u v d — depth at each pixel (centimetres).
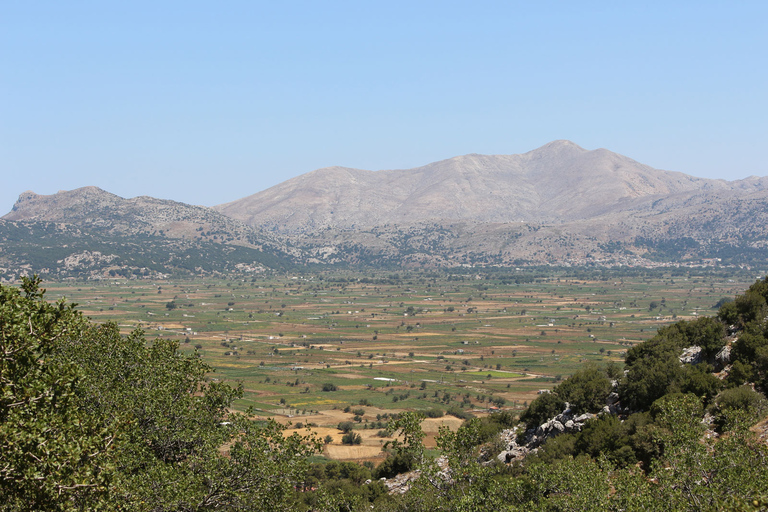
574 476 3662
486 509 3694
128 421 3041
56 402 2794
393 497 5425
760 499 2477
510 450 6025
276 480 3909
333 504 4700
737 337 5684
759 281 6581
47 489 2542
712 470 3206
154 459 3784
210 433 4044
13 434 2519
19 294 2803
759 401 4388
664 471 3322
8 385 2609
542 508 3466
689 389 5106
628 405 5628
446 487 3900
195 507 3562
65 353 4247
